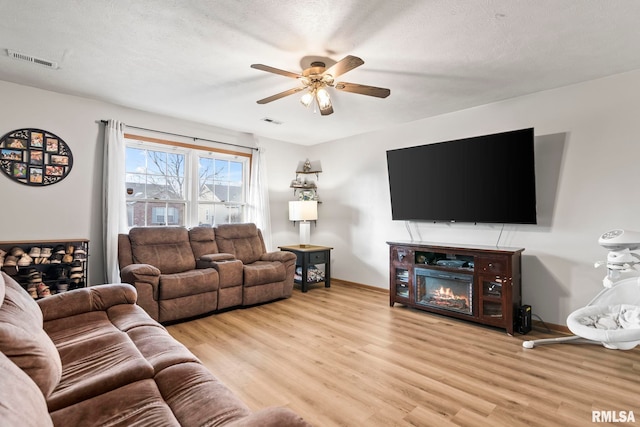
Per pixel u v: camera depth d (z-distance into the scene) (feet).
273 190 18.02
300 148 19.13
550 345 9.34
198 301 11.53
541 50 8.21
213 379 4.50
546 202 10.84
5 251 10.34
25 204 10.90
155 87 10.88
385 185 15.62
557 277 10.60
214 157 15.84
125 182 12.74
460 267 11.41
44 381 3.67
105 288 7.73
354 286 16.88
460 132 12.96
